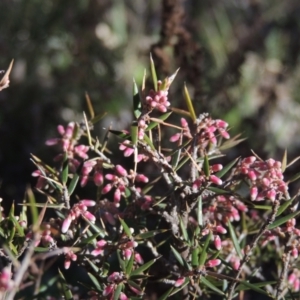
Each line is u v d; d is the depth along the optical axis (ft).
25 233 2.17
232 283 2.12
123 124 3.72
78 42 3.83
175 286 2.12
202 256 2.10
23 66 3.89
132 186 2.17
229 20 4.43
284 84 3.80
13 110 3.65
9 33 3.99
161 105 2.08
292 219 2.15
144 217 2.22
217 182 2.11
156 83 2.09
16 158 3.39
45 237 2.10
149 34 4.29
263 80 3.82
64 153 2.22
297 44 3.88
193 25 3.93
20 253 2.09
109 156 2.79
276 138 3.54
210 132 2.16
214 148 2.26
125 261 2.10
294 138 3.85
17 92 3.75
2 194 3.07
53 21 3.92
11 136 3.51
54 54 3.94
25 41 3.98
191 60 2.73
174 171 2.14
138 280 2.18
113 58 3.94
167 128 2.67
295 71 3.89
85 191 2.68
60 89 3.77
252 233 2.31
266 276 2.42
